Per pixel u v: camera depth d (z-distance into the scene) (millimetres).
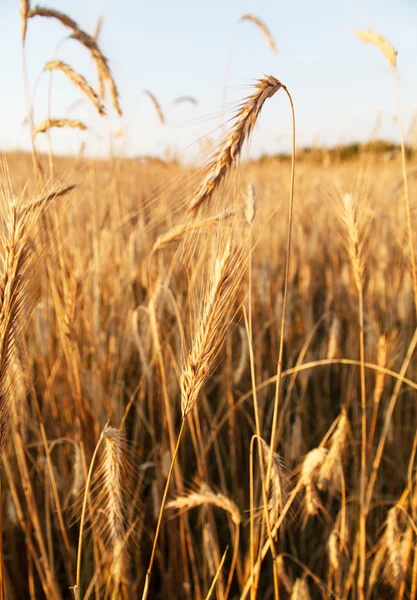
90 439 660
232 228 417
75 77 612
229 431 894
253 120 393
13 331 408
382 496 791
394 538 571
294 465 802
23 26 573
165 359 819
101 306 979
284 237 1499
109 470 477
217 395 1067
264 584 728
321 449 509
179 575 702
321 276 1460
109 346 852
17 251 396
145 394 911
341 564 645
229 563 749
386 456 847
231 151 391
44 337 721
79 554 440
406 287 960
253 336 910
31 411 858
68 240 918
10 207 400
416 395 971
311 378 1132
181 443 832
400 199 1083
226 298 405
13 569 715
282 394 987
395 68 543
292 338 1234
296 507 680
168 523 690
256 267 1090
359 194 632
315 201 1752
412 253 565
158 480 691
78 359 676
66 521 719
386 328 960
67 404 765
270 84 397
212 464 901
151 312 603
